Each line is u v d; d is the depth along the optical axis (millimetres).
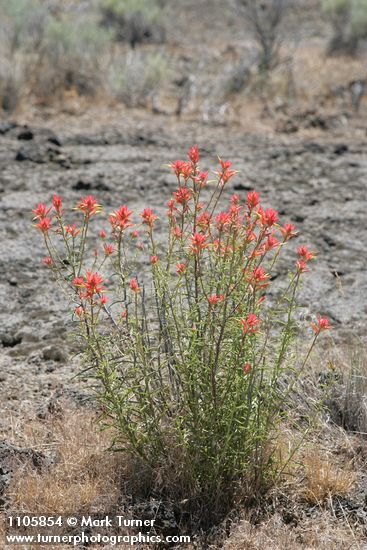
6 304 5703
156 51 15320
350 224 7324
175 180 8125
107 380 3566
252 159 8984
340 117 10867
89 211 3609
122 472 3828
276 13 15109
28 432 4180
